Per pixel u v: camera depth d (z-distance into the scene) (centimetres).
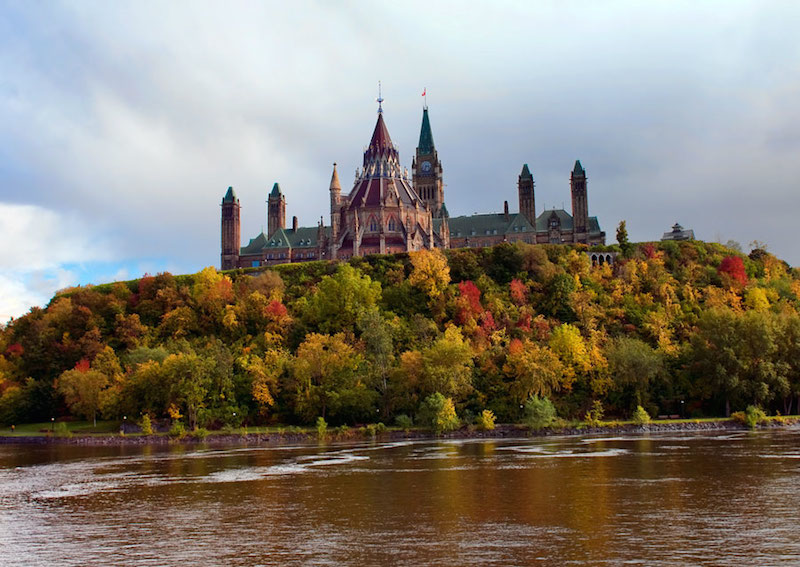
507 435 13012
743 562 4759
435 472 8612
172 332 18312
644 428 13000
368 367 14588
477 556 4994
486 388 14300
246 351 16212
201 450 11962
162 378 14188
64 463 10488
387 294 18788
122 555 5225
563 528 5688
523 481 7794
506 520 5997
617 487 7294
